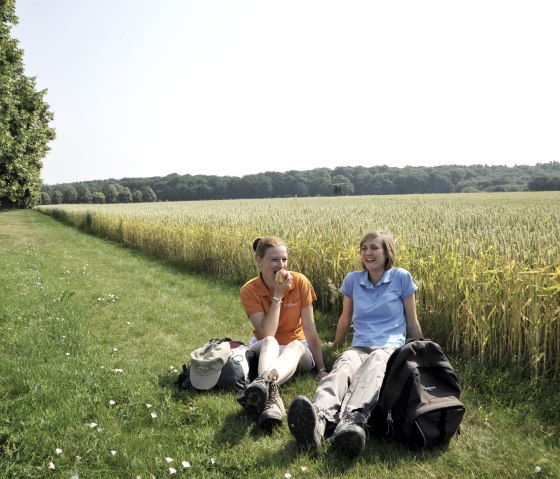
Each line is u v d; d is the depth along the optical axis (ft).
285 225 34.40
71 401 11.53
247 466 9.00
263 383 10.36
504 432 10.23
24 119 78.69
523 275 13.70
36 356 15.06
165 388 12.51
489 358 14.29
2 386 12.55
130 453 9.39
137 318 20.85
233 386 12.41
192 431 10.33
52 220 141.59
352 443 8.95
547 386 12.46
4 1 65.10
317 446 9.37
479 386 12.83
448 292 15.87
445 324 16.10
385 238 12.89
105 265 39.47
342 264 21.47
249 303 13.58
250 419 10.94
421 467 8.93
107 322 19.99
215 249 34.45
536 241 20.08
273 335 12.94
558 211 51.37
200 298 25.70
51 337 17.11
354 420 9.27
